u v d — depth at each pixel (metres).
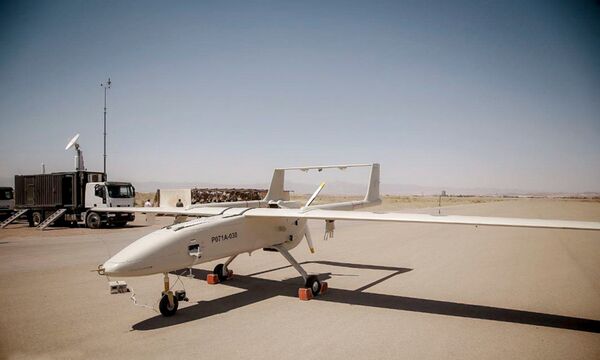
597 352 5.40
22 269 10.80
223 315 6.98
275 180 11.41
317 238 18.11
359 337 5.91
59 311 7.14
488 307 7.49
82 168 23.81
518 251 14.19
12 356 5.22
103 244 15.78
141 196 65.19
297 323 6.55
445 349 5.46
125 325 6.43
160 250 6.57
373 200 12.85
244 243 8.30
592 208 45.47
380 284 9.36
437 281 9.62
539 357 5.22
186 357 5.18
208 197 33.12
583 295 8.30
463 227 22.59
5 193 28.58
